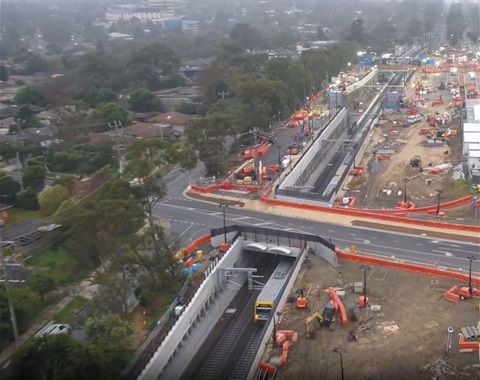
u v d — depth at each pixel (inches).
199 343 3257.9
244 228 4111.7
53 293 3543.3
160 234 3602.4
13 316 2942.9
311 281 3558.1
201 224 4505.4
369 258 3713.1
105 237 3149.6
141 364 2859.3
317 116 7682.1
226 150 6141.7
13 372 2426.2
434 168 5541.3
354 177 5521.7
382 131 7219.5
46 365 2429.9
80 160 5880.9
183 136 6284.5
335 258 3725.4
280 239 4010.8
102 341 2778.1
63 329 3120.1
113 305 3189.0
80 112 7258.9
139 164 3841.0
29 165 5738.2
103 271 3486.7
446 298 3238.2
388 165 5812.0
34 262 3998.5
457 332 2933.1
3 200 5054.1
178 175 5698.8
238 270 3673.7
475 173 5088.6
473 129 5915.4
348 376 2674.7
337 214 4552.2
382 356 2795.3
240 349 3176.7
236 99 6973.4
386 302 3265.3
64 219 4146.2
